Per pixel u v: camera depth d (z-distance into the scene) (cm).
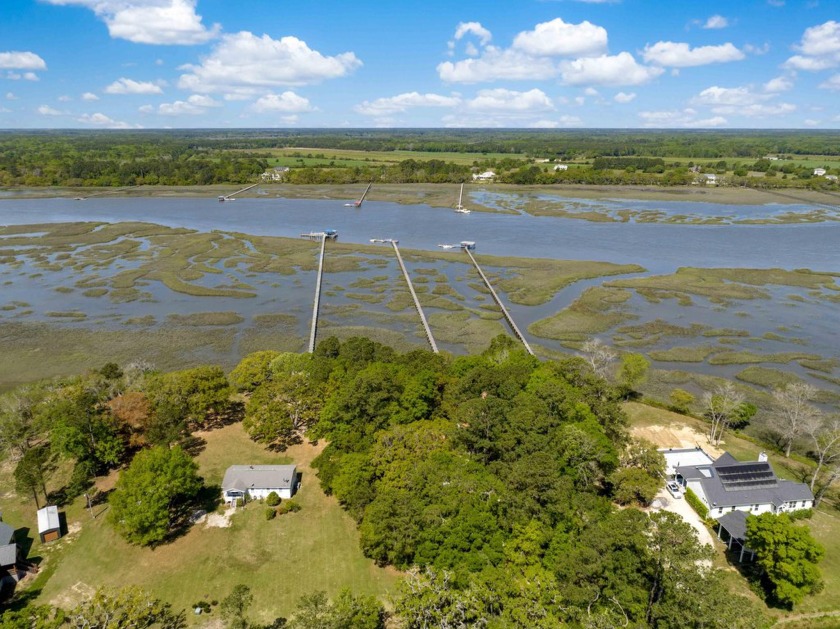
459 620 5372
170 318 15238
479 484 6781
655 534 5678
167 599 6247
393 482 7294
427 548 6253
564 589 5669
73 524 7425
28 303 16225
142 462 7406
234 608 5750
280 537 7194
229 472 8044
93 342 13662
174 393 9312
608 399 9269
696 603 5150
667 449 9038
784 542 6197
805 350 13475
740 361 12888
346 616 5434
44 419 8912
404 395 8850
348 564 6756
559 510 6538
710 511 7612
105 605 5709
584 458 7588
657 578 5491
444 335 14250
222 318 15225
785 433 9638
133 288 17625
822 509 7962
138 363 11631
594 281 18700
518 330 14462
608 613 5428
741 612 5138
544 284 18175
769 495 7756
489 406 8031
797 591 6078
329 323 14962
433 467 7181
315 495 8000
